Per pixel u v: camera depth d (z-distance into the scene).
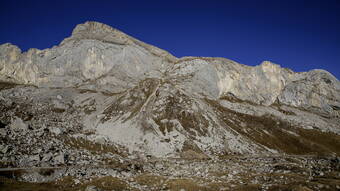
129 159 85.19
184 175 62.62
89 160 72.00
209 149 109.62
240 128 137.00
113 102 146.00
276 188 46.72
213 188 50.25
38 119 112.31
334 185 47.03
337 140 138.38
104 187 50.25
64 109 134.75
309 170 65.25
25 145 73.38
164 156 98.81
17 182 50.56
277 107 192.88
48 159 64.94
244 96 196.62
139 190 49.94
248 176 60.22
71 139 90.44
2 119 100.69
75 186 50.84
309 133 145.00
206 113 139.88
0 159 60.09
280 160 87.81
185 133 118.81
